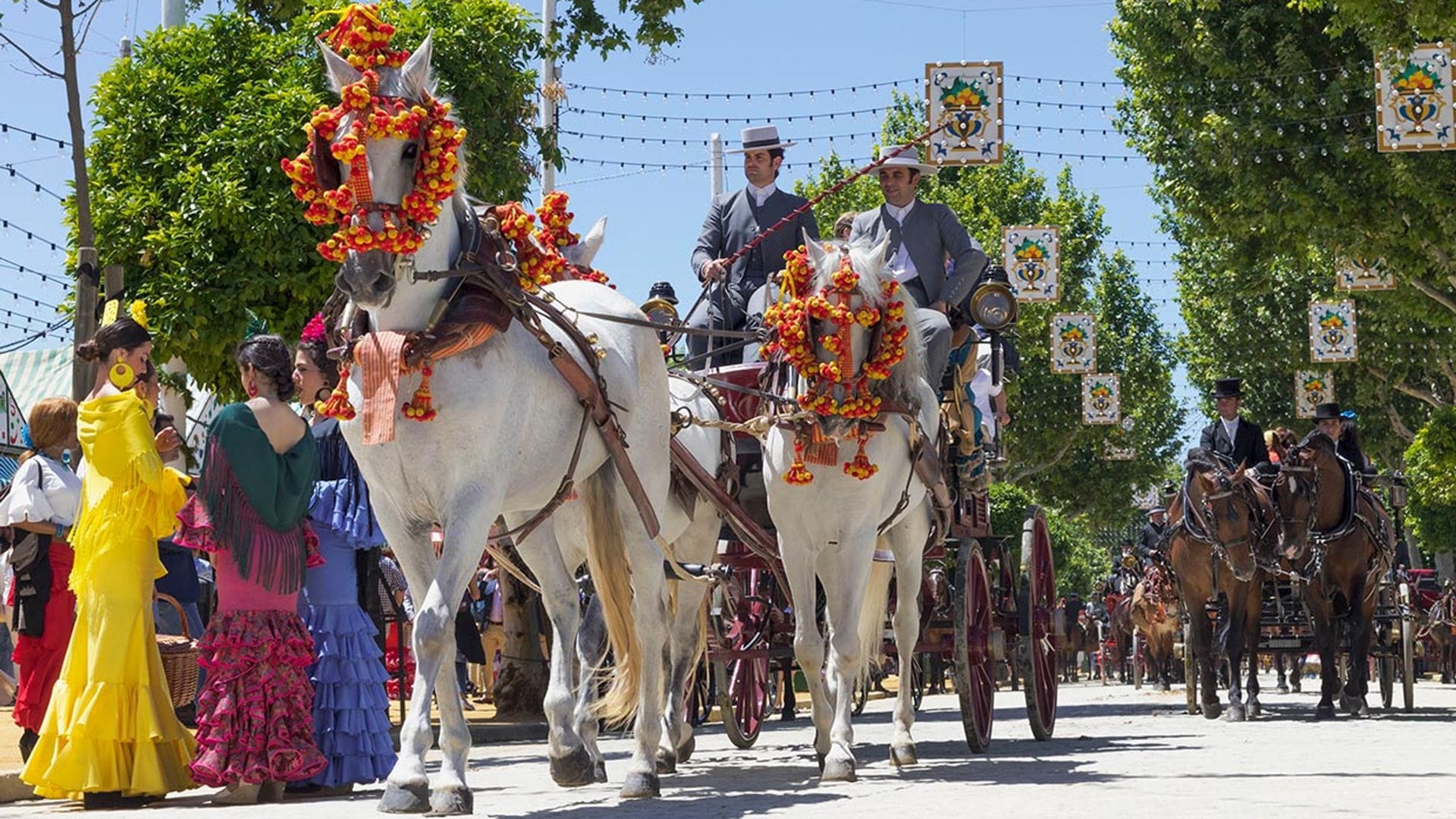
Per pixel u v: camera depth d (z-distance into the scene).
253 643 7.46
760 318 10.53
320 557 7.77
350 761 7.87
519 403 7.01
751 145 11.20
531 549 7.98
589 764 7.98
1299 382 40.97
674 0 16.09
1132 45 28.03
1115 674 40.78
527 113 17.39
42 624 8.27
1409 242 25.39
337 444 8.28
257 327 16.42
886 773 9.05
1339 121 25.91
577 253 9.28
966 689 10.59
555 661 7.99
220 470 7.43
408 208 6.48
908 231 11.02
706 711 16.59
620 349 8.08
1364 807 6.93
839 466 8.73
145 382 8.09
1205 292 43.75
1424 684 29.42
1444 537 37.84
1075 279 49.97
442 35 16.42
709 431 9.77
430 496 6.88
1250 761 9.70
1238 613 15.76
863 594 8.88
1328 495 16.19
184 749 7.64
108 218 15.25
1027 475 53.47
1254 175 26.55
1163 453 58.06
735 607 12.22
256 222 15.02
